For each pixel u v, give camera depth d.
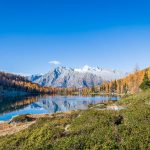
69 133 28.44
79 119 33.00
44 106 131.38
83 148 24.80
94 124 29.77
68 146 25.12
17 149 27.31
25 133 31.81
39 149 25.86
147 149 22.77
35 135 29.67
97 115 33.44
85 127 29.17
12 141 29.84
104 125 29.22
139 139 24.39
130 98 55.31
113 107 48.97
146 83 84.75
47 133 29.11
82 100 183.38
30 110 109.69
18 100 183.50
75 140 25.86
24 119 57.22
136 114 31.45
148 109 33.47
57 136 28.20
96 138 25.69
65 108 118.69
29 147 26.81
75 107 123.12
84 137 26.31
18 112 101.50
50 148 25.72
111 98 192.62
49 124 33.47
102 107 51.97
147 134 25.06
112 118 31.12
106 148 23.66
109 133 26.33
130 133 25.98
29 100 185.88
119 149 23.39
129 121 29.50
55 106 131.12
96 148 24.00
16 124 52.94
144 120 29.28
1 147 28.59
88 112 35.66
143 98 49.47
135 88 168.88
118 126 28.03
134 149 23.11
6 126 52.19
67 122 33.50
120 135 25.77
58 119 38.47
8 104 142.88
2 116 88.44
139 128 26.66
